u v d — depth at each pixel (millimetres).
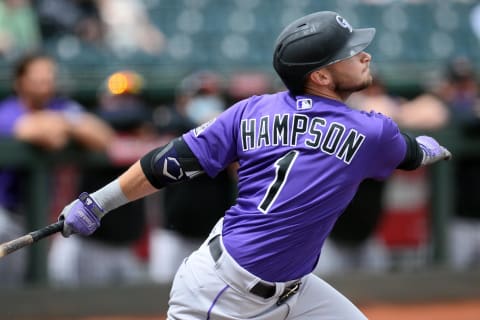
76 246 25172
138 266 25625
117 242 25094
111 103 26141
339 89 12750
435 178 27703
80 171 24891
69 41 35656
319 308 13438
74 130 24422
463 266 27703
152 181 12883
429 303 27344
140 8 39875
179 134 26500
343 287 26719
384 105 27562
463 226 28062
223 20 39906
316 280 13586
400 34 40312
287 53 12586
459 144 27469
